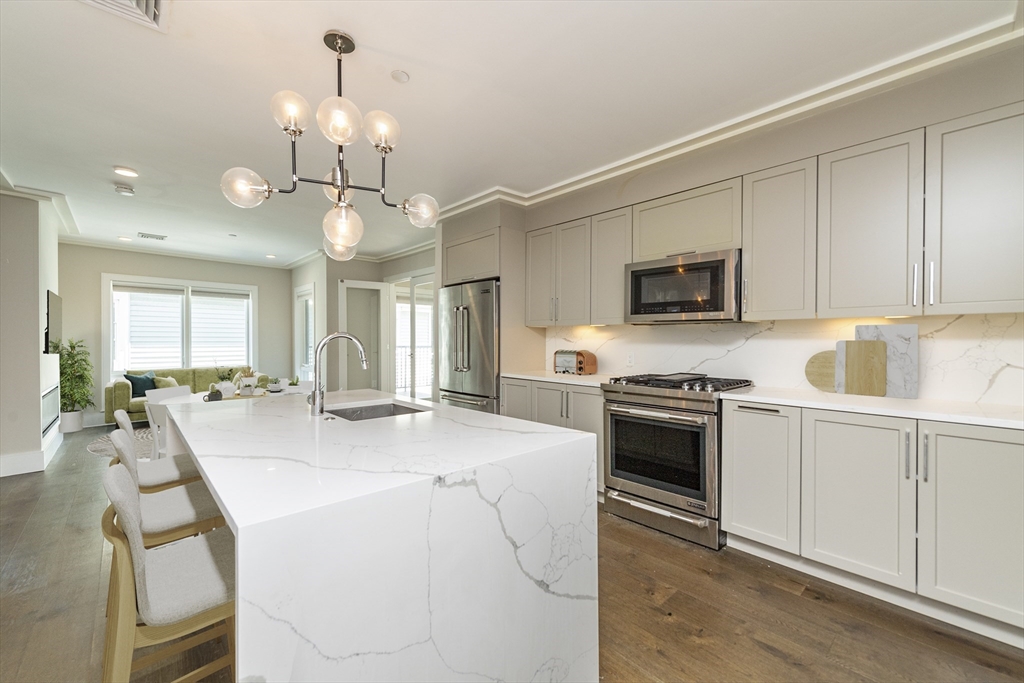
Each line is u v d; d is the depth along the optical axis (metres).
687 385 2.71
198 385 6.70
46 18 1.74
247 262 7.33
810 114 2.38
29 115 2.52
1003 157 1.87
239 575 0.77
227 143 2.87
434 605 1.06
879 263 2.18
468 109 2.46
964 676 1.59
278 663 0.81
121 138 2.80
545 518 1.36
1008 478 1.70
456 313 4.27
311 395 2.04
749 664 1.65
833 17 1.75
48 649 1.71
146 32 1.83
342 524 0.91
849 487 2.08
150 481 1.88
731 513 2.50
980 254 1.92
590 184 3.43
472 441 1.45
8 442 3.84
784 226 2.50
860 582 2.11
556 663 1.39
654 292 3.04
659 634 1.81
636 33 1.85
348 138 1.66
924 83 2.05
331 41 1.88
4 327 3.82
